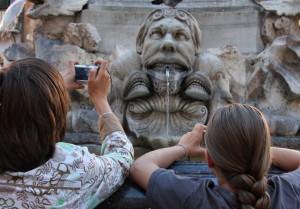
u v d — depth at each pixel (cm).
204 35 577
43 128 164
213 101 457
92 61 537
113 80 466
